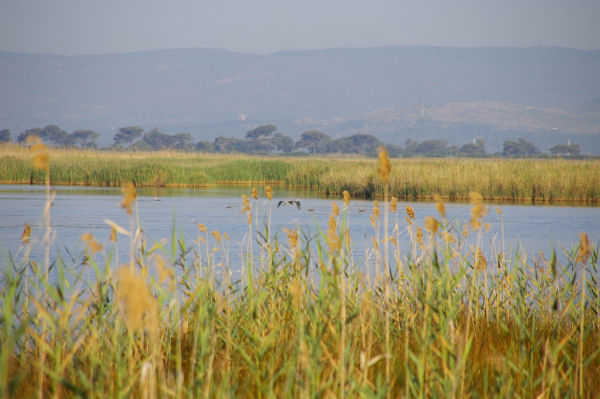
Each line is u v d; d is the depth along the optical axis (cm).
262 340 2241
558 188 14688
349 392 1825
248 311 2556
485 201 14350
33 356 2102
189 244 6412
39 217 9406
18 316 2245
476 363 2302
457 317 2998
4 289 2220
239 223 9069
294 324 2553
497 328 2866
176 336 2538
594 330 2903
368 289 3086
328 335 2314
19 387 1925
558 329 2439
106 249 6019
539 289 3250
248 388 2036
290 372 1866
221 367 2120
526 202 14212
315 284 2920
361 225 8725
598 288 3288
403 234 7562
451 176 15162
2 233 7450
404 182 15375
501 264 3516
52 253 5581
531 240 7431
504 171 15825
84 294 2936
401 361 2253
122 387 1884
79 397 1652
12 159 19425
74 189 16550
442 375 2064
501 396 1947
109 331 2331
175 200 13638
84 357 2133
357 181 16062
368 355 2108
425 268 2714
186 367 2262
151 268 2794
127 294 1420
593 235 8112
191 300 2053
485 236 7488
